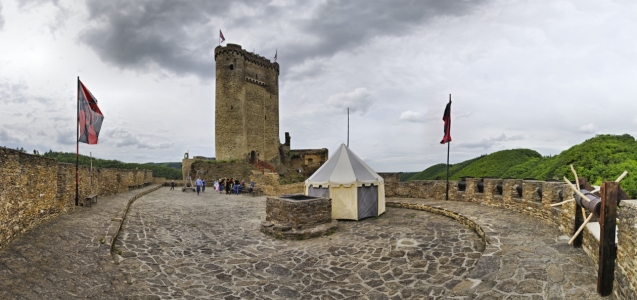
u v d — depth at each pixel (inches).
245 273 275.1
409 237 362.9
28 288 188.7
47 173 354.9
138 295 216.5
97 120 518.6
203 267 286.5
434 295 216.1
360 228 428.5
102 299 200.1
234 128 1793.8
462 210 458.3
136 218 473.4
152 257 301.6
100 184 661.3
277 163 2133.4
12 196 259.4
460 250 303.1
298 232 382.6
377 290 235.0
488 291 192.2
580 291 178.1
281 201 414.0
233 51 1811.0
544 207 359.6
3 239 238.5
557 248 251.8
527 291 184.5
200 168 1483.8
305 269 283.6
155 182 1417.3
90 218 400.8
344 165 517.0
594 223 237.6
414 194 641.0
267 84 2079.2
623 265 153.4
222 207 645.9
